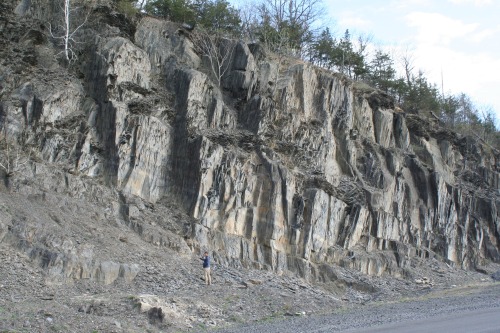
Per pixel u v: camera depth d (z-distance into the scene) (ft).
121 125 101.86
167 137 107.86
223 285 87.71
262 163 111.04
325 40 194.08
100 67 106.93
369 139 143.02
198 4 161.38
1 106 94.48
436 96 225.35
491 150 186.70
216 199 103.35
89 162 98.43
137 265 82.17
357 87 155.94
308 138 124.57
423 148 157.17
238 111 122.83
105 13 118.73
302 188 113.80
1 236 75.20
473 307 84.48
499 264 150.82
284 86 128.98
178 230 97.35
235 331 66.28
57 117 99.55
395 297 102.47
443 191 146.51
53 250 76.18
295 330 66.59
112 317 65.16
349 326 69.05
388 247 125.90
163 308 67.97
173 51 125.39
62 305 66.28
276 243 104.27
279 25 178.91
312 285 100.94
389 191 133.18
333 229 115.75
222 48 130.31
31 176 89.35
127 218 92.99
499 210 160.45
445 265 135.54
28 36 107.76
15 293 67.36
